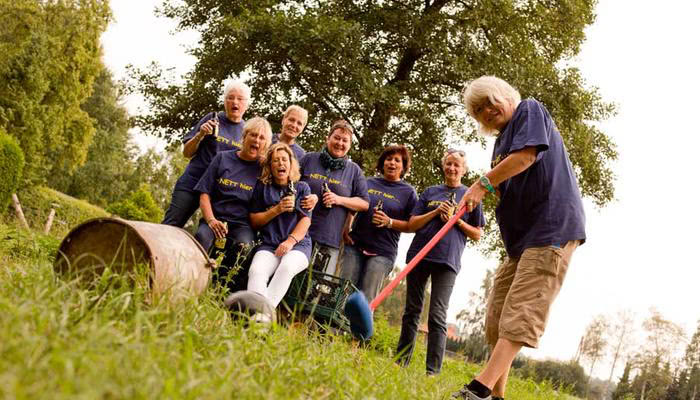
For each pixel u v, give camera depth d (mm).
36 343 2080
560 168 3877
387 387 3127
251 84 16266
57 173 42188
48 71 31578
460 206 4176
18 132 29750
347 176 6148
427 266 5797
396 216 6363
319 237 5902
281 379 2682
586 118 17234
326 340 3619
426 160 16594
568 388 7621
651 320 37781
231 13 15688
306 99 15703
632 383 35531
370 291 6078
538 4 16375
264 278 4848
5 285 2926
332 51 14742
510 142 3939
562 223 3785
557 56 17578
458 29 15781
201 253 4055
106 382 1898
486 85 4035
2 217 16688
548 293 3734
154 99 17000
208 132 5734
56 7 33125
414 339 5738
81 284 3328
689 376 37094
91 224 3814
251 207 5297
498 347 3713
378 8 16281
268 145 5426
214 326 3059
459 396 3680
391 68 16750
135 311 2883
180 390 2070
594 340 37719
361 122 16344
